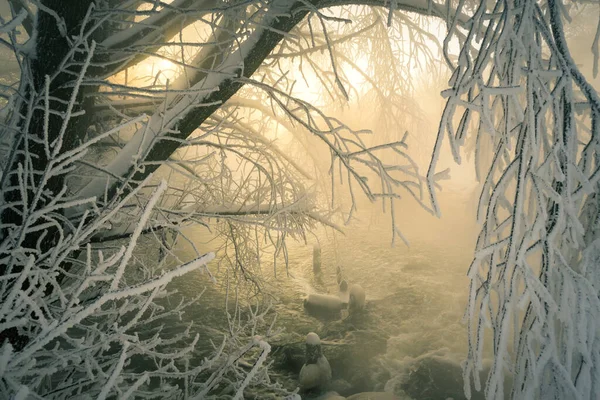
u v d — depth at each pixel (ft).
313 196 17.79
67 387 7.12
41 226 6.14
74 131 9.93
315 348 23.86
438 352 26.58
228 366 10.03
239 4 8.98
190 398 9.53
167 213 12.84
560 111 6.34
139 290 4.45
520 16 6.19
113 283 4.60
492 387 6.36
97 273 5.00
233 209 14.46
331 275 41.50
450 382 22.57
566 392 6.43
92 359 6.10
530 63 6.14
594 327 6.09
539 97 6.16
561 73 5.97
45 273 5.78
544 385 6.87
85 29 9.56
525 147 6.01
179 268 4.53
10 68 22.49
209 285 35.40
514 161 6.42
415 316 31.83
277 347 26.78
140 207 10.29
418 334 29.07
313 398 22.74
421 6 10.69
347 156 11.23
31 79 8.61
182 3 10.94
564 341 6.56
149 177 5.86
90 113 12.36
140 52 9.30
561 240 7.30
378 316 32.17
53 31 9.11
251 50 10.39
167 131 9.91
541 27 6.15
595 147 6.11
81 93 9.84
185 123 10.53
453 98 5.87
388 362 25.98
